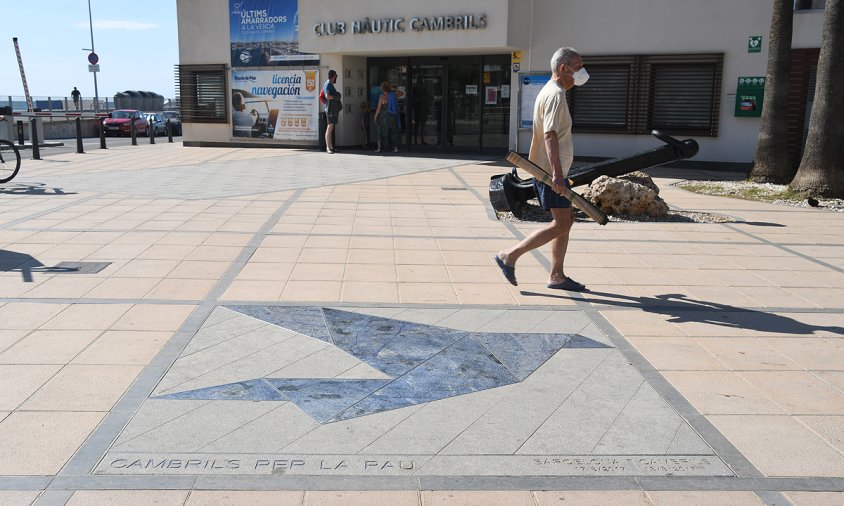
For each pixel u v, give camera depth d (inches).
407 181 535.8
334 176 560.4
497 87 752.3
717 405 163.0
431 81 791.7
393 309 226.1
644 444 144.9
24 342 192.7
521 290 249.9
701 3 642.2
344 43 737.6
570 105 704.4
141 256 285.7
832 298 249.3
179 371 175.9
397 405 160.4
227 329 205.2
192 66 882.8
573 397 166.2
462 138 780.0
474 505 122.7
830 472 135.6
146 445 140.3
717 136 655.8
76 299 229.8
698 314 228.1
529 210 404.2
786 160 540.4
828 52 461.7
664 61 658.8
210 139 895.1
